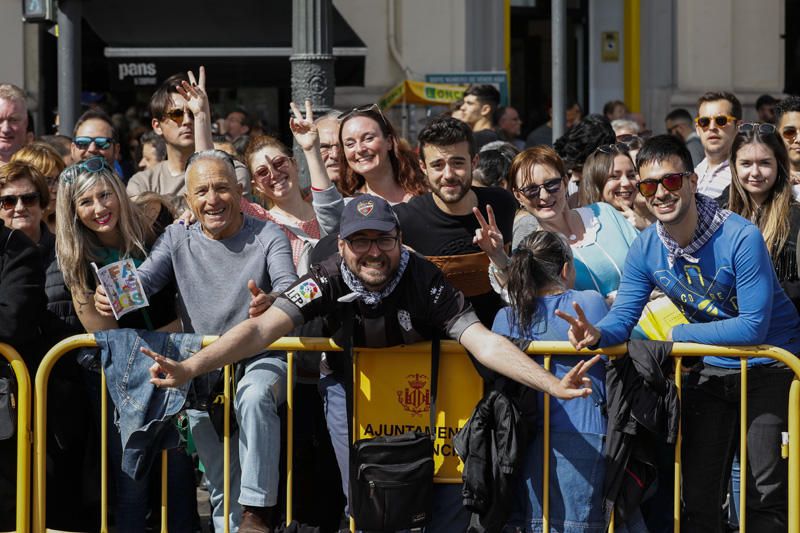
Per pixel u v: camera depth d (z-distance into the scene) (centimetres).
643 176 536
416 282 546
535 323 560
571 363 555
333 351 569
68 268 592
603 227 652
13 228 605
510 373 525
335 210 641
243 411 568
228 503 579
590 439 551
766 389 556
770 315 535
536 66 1647
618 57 1670
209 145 723
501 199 633
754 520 571
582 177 760
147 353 520
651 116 1636
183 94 730
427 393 564
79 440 608
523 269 562
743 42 1616
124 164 1219
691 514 575
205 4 1399
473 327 539
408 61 1512
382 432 568
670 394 542
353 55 1373
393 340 555
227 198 585
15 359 579
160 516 646
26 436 581
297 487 638
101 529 588
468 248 612
